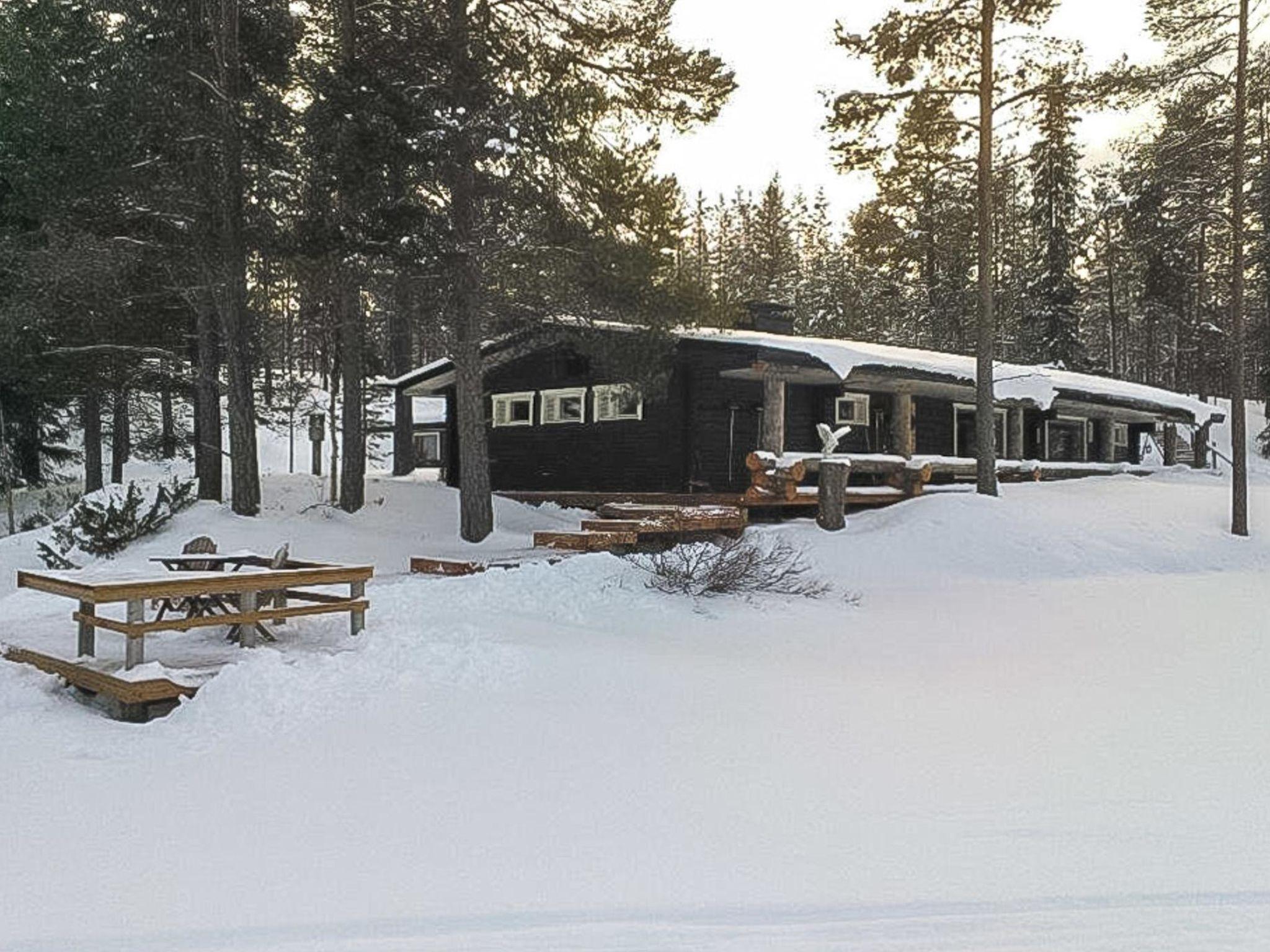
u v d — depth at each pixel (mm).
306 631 8656
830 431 16594
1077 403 22828
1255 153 18859
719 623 9977
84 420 24312
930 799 4859
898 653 8930
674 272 15945
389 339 28750
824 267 58125
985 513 15766
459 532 17328
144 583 6844
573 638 8695
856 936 3348
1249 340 37500
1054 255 41844
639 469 20141
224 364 21562
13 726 6141
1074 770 5375
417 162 14102
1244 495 16750
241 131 16109
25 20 18078
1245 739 6039
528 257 15039
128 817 4562
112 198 17172
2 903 3635
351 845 4215
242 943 3293
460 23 14664
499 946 3268
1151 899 3664
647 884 3789
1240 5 17094
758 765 5383
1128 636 9883
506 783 5055
